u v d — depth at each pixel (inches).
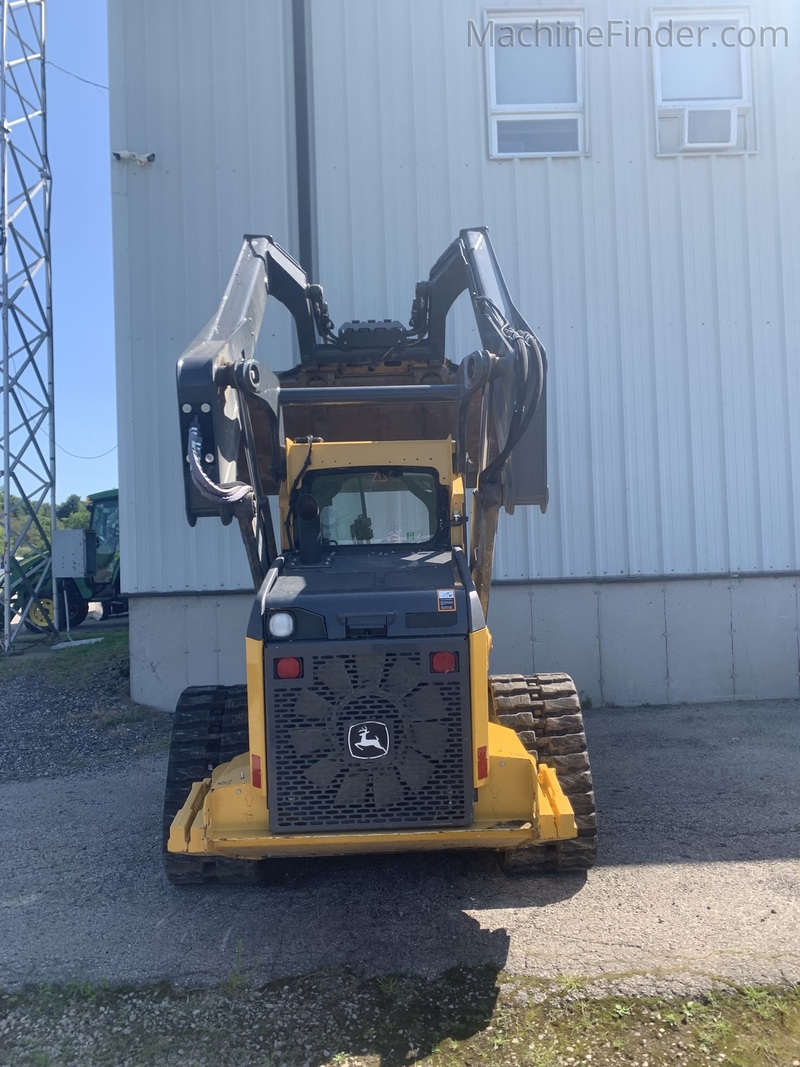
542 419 187.0
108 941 167.9
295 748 154.7
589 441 374.3
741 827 217.0
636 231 378.9
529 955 156.5
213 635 366.3
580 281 377.4
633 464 374.3
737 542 374.6
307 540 189.6
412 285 377.4
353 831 155.3
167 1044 135.2
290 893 188.9
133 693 366.9
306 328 285.6
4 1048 135.9
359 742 154.5
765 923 165.0
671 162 380.8
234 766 176.2
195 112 374.0
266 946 164.1
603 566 372.2
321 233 376.2
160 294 371.2
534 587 371.6
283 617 155.6
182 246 372.2
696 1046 130.0
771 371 378.0
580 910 174.1
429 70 379.2
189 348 180.7
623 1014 137.9
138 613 366.9
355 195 376.8
